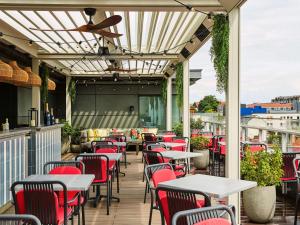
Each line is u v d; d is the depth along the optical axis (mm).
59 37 8453
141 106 17578
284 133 7059
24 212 3377
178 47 10062
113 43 8805
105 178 5668
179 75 10969
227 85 5441
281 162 5340
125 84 17484
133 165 11250
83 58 10805
